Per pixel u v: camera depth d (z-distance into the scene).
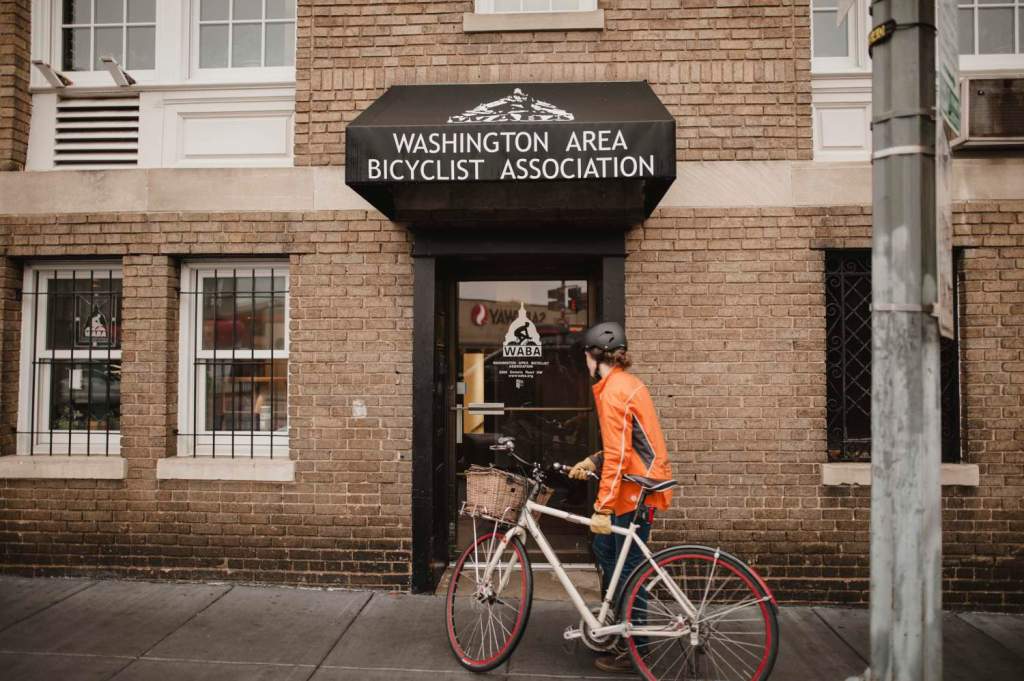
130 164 5.45
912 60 2.83
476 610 4.11
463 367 5.64
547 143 4.12
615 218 4.90
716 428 4.90
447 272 5.57
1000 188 4.88
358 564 5.02
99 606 4.63
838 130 5.11
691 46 5.09
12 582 5.07
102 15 5.65
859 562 4.81
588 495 5.54
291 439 5.07
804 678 3.72
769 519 4.86
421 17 5.20
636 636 3.54
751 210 4.98
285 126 5.36
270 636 4.19
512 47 5.17
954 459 4.95
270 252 5.15
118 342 5.43
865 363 5.05
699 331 4.95
